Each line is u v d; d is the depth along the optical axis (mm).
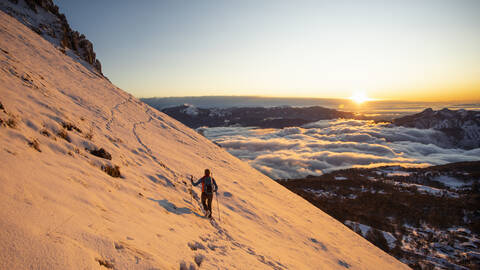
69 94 13180
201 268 3607
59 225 2617
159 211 5281
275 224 10133
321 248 9898
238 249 5508
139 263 2699
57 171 4207
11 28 19781
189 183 9656
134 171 7578
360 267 9734
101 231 2971
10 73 8805
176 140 17781
